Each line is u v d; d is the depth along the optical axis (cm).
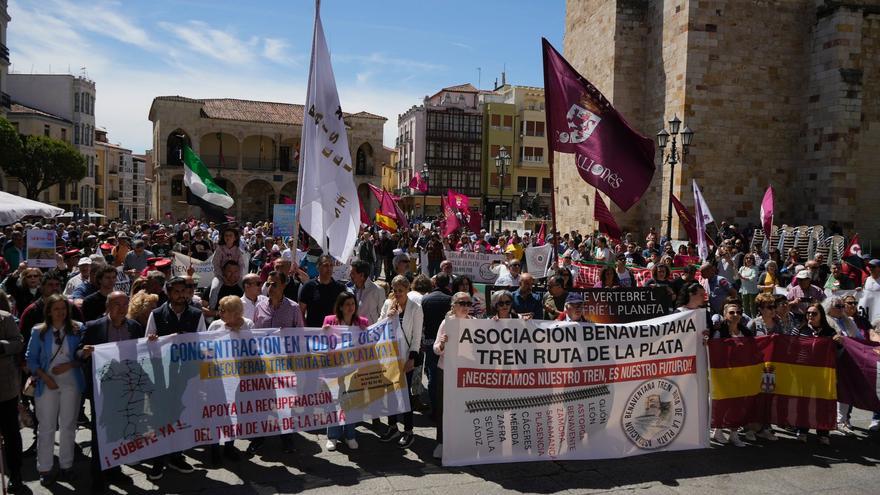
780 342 851
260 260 1994
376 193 2553
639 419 794
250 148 7412
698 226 1577
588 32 3375
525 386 759
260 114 7300
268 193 7588
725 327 866
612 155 976
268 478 694
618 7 3041
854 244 1553
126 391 664
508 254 2159
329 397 763
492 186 7788
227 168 7269
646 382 799
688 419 816
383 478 700
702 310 830
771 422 848
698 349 824
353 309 797
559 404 767
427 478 702
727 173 2783
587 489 681
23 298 980
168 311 736
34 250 1125
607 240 2209
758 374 844
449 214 2595
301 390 752
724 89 2769
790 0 2800
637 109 3080
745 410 836
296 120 7344
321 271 893
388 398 792
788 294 1265
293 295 1005
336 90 918
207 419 708
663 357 807
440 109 7744
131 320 717
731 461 775
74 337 676
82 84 7888
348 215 920
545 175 7875
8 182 6625
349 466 734
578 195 3512
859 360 854
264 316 816
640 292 919
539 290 1067
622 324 795
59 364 663
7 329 656
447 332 742
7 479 675
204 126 6950
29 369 658
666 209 2859
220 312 744
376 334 796
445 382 738
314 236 913
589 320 901
